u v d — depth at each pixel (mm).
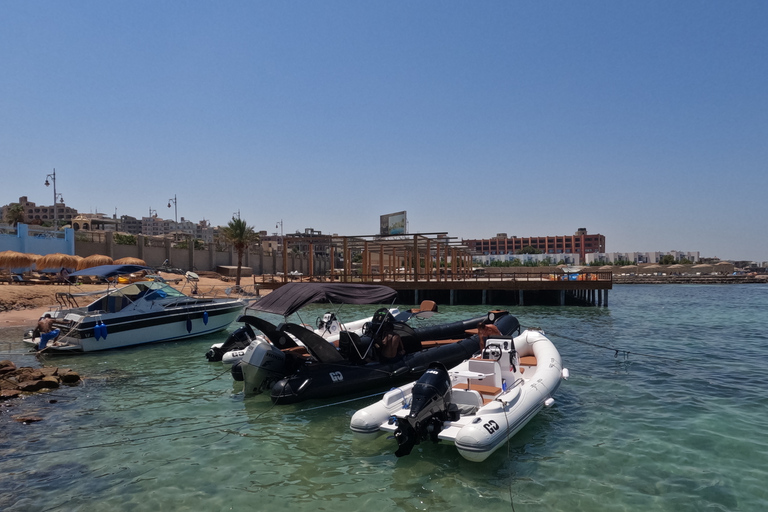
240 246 40969
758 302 36750
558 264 109188
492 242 176375
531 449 7070
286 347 10930
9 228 35938
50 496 5824
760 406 9102
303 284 10727
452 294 31562
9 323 19562
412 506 5523
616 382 10844
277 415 8812
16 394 9875
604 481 6074
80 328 14109
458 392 7348
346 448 7281
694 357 13805
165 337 15945
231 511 5457
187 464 6746
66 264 30047
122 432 7977
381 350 10062
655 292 53688
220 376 11734
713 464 6539
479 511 5391
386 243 35844
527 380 8469
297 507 5539
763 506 5453
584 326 21141
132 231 148000
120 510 5488
